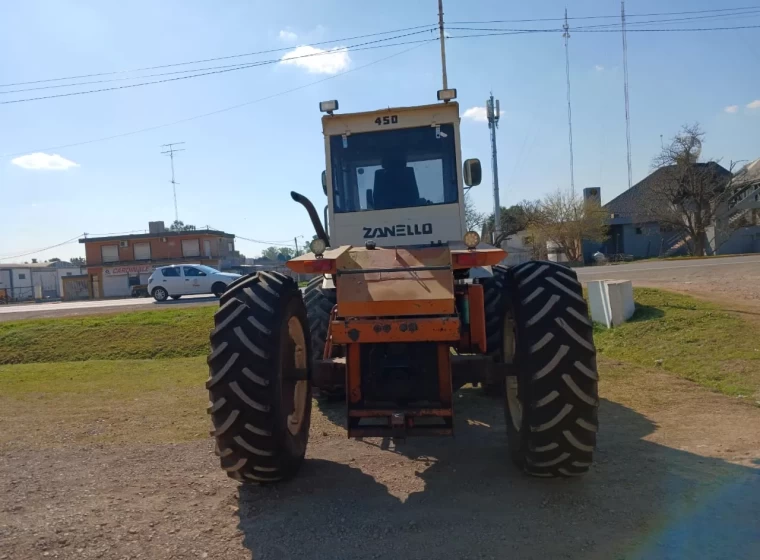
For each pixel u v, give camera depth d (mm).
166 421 6402
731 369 7039
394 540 3377
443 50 22766
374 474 4477
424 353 4070
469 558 3141
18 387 8633
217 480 4488
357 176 6117
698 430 5184
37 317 18516
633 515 3572
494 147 28641
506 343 4594
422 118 6031
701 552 3129
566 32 22562
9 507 4055
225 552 3324
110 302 30453
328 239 6285
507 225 47094
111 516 3857
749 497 3773
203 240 57438
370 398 4082
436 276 3973
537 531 3406
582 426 3686
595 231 43688
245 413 3807
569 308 3771
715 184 38594
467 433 5527
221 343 3879
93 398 7750
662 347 8352
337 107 6133
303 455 4523
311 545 3361
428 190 6051
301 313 4594
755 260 22797
